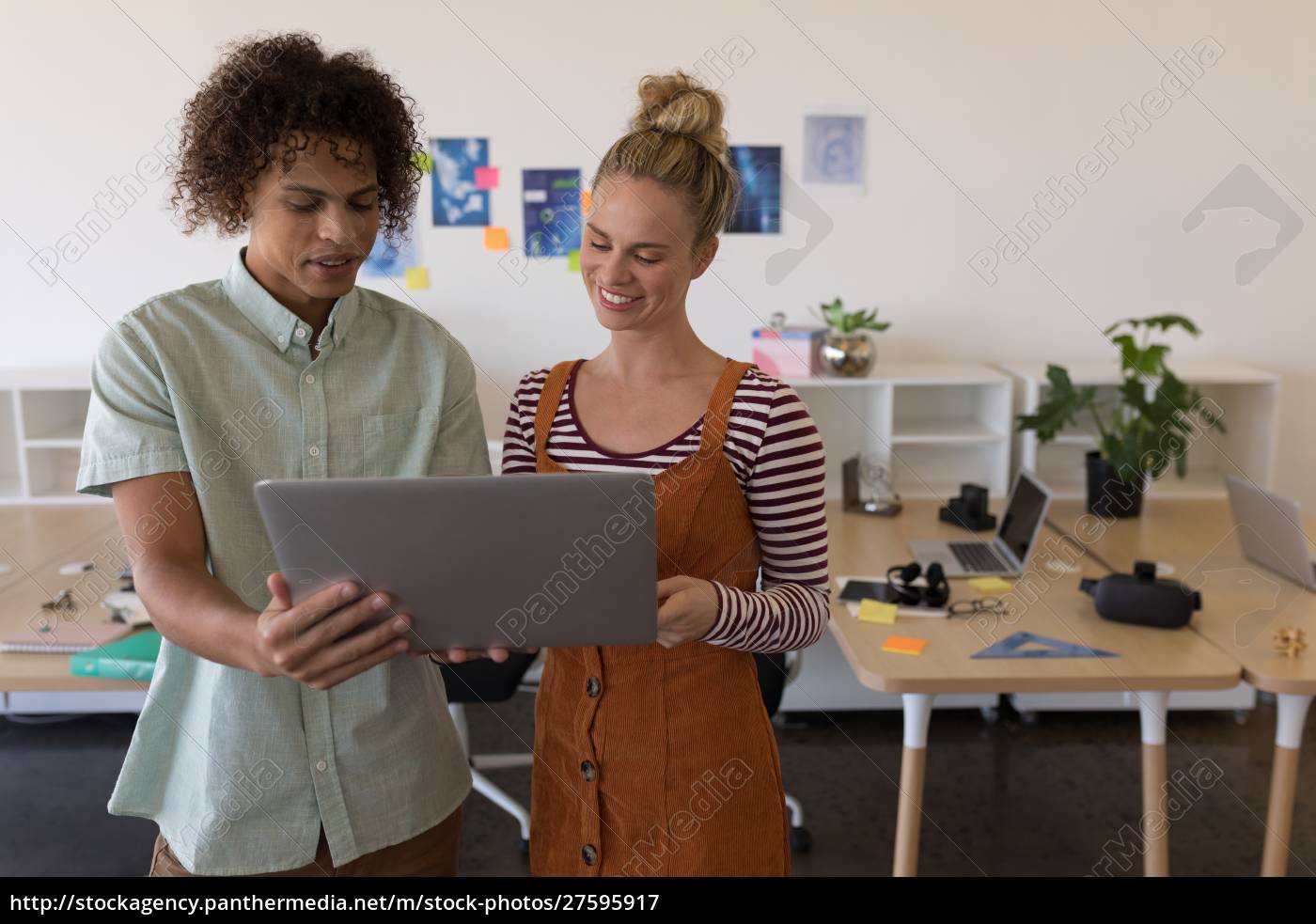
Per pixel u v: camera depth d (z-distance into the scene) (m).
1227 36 3.85
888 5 3.81
